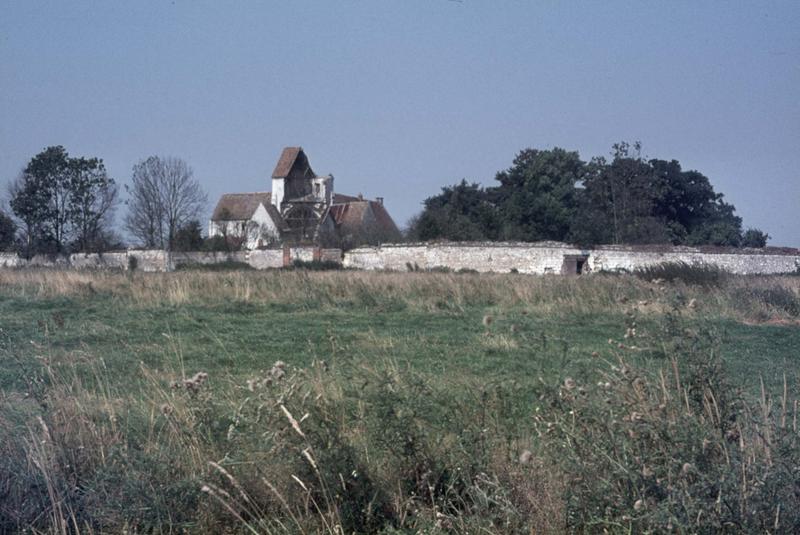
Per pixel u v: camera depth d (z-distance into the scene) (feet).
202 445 20.90
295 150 253.85
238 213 254.06
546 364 31.04
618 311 66.03
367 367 28.89
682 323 20.67
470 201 226.17
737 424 18.31
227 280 85.87
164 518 19.02
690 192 205.46
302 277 88.12
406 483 19.86
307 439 19.20
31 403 25.13
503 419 21.72
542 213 197.26
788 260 149.28
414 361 38.42
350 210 240.12
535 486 18.84
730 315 66.23
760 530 15.69
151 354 42.11
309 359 40.40
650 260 152.56
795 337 53.57
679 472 16.49
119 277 91.35
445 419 20.84
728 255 149.38
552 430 18.74
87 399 25.00
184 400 22.95
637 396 19.24
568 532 17.83
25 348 42.83
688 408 18.69
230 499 19.24
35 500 19.47
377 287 82.58
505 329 52.06
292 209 230.07
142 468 19.71
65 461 20.52
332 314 69.46
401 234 203.72
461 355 40.78
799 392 25.71
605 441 17.44
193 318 63.46
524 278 91.86
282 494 19.54
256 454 19.92
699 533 15.34
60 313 61.52
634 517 15.94
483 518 18.20
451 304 74.23
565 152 230.07
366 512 19.11
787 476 16.17
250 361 40.75
